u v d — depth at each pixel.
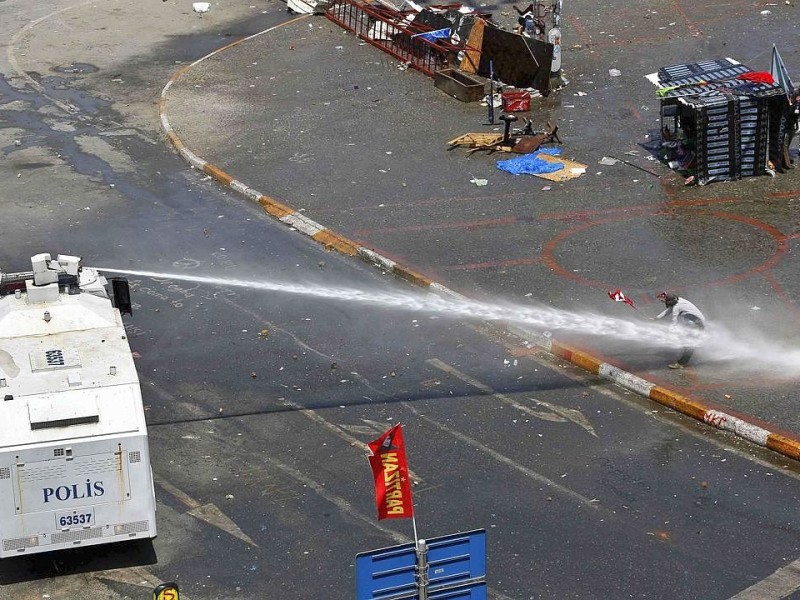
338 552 15.52
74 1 49.16
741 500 16.39
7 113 36.00
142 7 47.78
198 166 30.94
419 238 25.78
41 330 16.08
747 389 19.08
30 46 43.00
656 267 23.80
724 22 40.75
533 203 27.34
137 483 14.61
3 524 14.27
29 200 29.08
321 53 40.06
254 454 17.98
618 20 41.72
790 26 39.81
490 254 24.83
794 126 28.19
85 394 14.74
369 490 16.95
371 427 18.64
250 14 46.28
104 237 26.77
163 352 21.34
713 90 28.12
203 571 15.21
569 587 14.62
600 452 17.73
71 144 33.12
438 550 10.79
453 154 30.67
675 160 29.06
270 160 30.95
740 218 25.97
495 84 35.41
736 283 22.94
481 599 11.02
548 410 18.98
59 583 15.04
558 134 31.59
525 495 16.67
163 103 35.88
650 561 15.09
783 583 14.58
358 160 30.64
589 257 24.42
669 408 18.92
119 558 15.52
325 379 20.22
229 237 26.66
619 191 27.75
